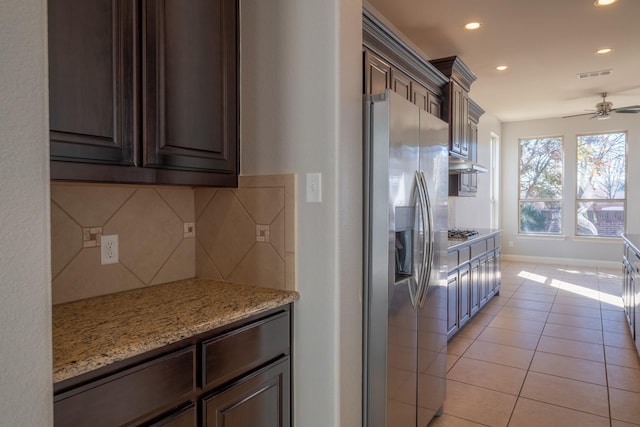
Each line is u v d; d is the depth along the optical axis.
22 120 0.81
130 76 1.35
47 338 0.86
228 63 1.78
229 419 1.42
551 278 6.59
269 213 1.81
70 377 0.98
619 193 7.39
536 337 3.86
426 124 2.24
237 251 1.91
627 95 6.17
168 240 1.92
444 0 3.20
